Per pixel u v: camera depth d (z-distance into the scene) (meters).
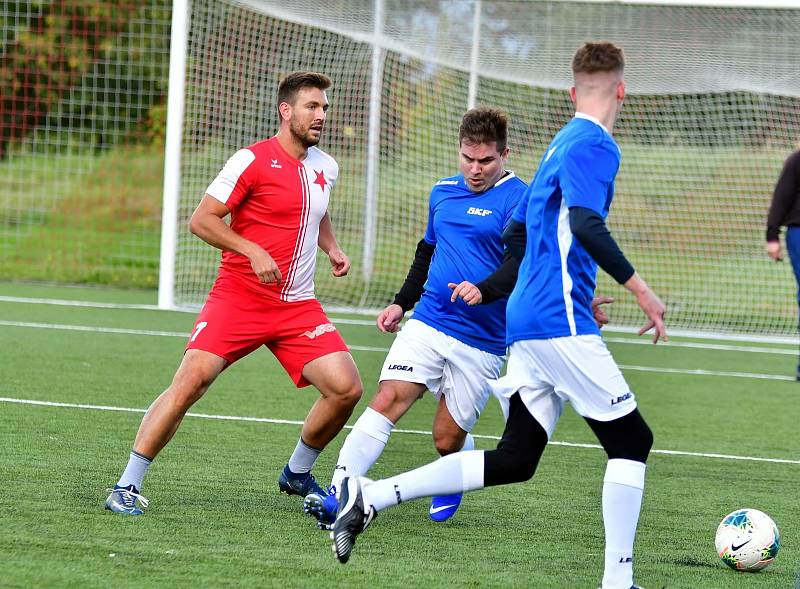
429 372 16.59
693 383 33.31
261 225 16.27
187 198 47.59
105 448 20.22
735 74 44.53
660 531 16.53
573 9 45.44
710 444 24.12
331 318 44.66
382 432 16.41
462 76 50.59
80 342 34.47
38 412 23.41
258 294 16.31
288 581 12.84
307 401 26.92
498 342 16.75
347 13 45.84
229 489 17.72
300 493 17.16
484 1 46.19
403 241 51.28
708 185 51.38
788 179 33.53
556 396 13.07
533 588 13.15
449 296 16.58
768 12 44.06
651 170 51.78
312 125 16.27
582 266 12.54
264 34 48.50
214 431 22.64
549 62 46.06
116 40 64.94
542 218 12.62
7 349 32.22
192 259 48.03
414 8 46.09
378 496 12.70
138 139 67.62
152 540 14.32
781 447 24.06
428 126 51.03
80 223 65.94
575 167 12.05
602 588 12.62
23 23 62.75
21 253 58.44
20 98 61.38
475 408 16.92
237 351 16.38
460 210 16.77
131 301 46.69
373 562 13.93
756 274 50.62
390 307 17.28
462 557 14.46
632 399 12.57
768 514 17.92
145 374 29.25
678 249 51.47
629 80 45.25
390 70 50.72
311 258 16.67
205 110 47.16
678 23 44.53
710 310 47.88
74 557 13.30
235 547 14.25
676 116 51.44
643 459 12.60
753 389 32.56
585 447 23.16
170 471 18.81
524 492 18.70
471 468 12.88
